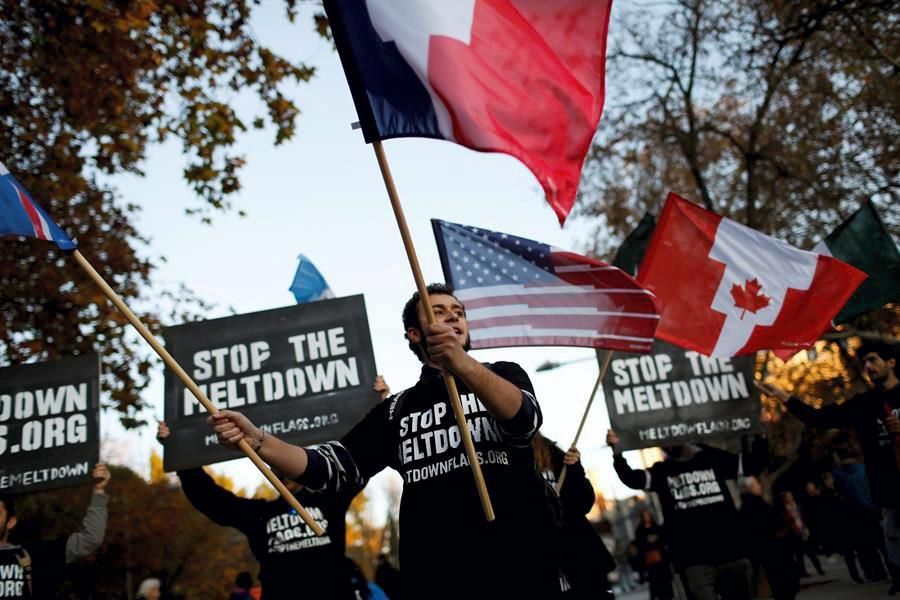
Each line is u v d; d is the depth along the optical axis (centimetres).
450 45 351
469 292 623
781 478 2173
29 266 1391
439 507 320
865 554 1259
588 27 373
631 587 3488
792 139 1967
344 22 350
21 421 759
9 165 1288
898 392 678
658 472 788
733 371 934
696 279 790
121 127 1210
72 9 1177
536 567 312
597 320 625
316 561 668
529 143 355
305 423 769
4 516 649
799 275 785
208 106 1191
